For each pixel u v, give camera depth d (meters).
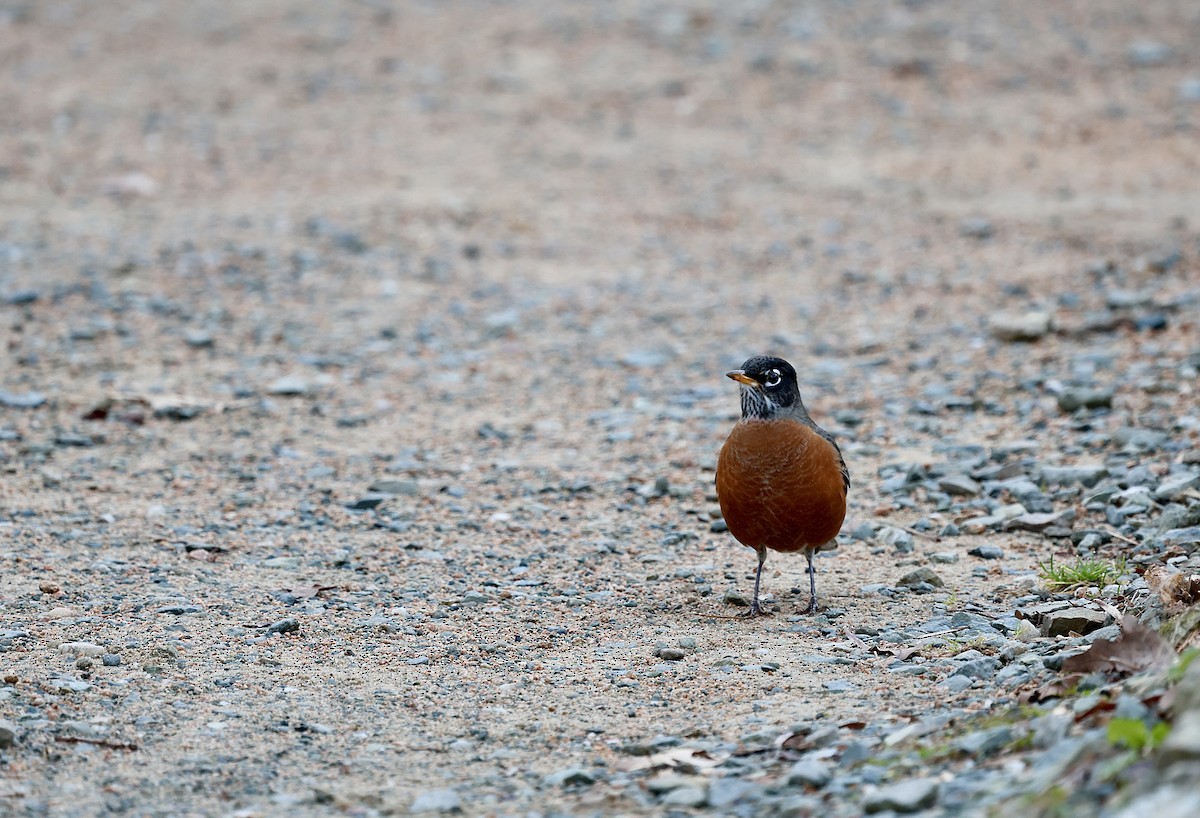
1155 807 5.14
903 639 9.07
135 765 7.21
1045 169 26.23
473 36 33.59
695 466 13.64
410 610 9.97
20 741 7.40
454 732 7.71
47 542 11.30
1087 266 20.42
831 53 32.53
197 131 27.69
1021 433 13.90
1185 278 19.17
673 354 17.94
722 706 7.97
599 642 9.30
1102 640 7.18
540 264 21.80
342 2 35.84
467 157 26.84
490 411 15.80
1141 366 15.45
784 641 9.20
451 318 19.31
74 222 22.70
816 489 9.54
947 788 6.09
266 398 16.06
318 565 11.01
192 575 10.65
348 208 23.89
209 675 8.59
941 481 12.41
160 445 14.37
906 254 22.00
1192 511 10.66
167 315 18.89
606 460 14.00
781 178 26.12
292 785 6.99
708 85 30.86
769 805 6.35
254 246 21.81
